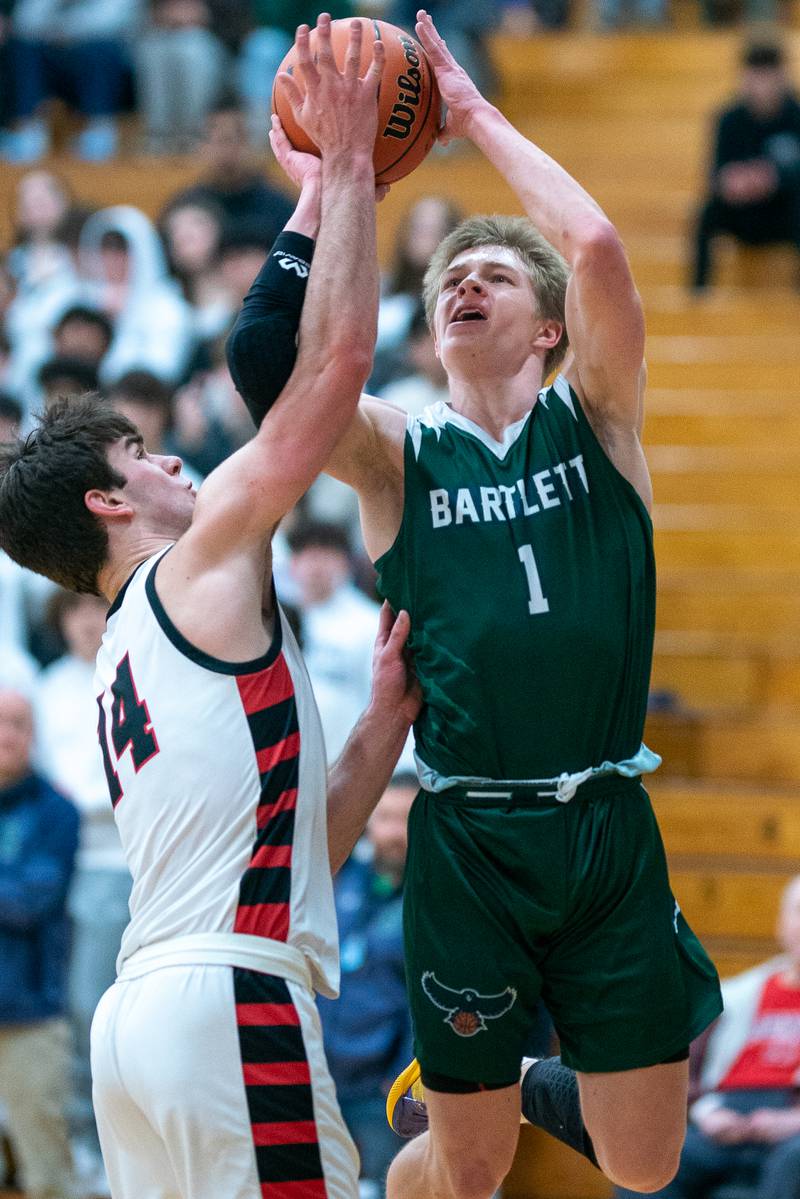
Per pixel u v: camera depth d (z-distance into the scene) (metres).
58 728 9.65
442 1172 4.97
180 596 4.68
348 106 4.68
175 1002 4.47
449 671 4.66
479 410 4.89
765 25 19.62
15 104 18.19
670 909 4.83
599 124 17.86
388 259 14.95
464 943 4.68
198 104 17.67
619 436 4.79
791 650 11.22
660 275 15.67
